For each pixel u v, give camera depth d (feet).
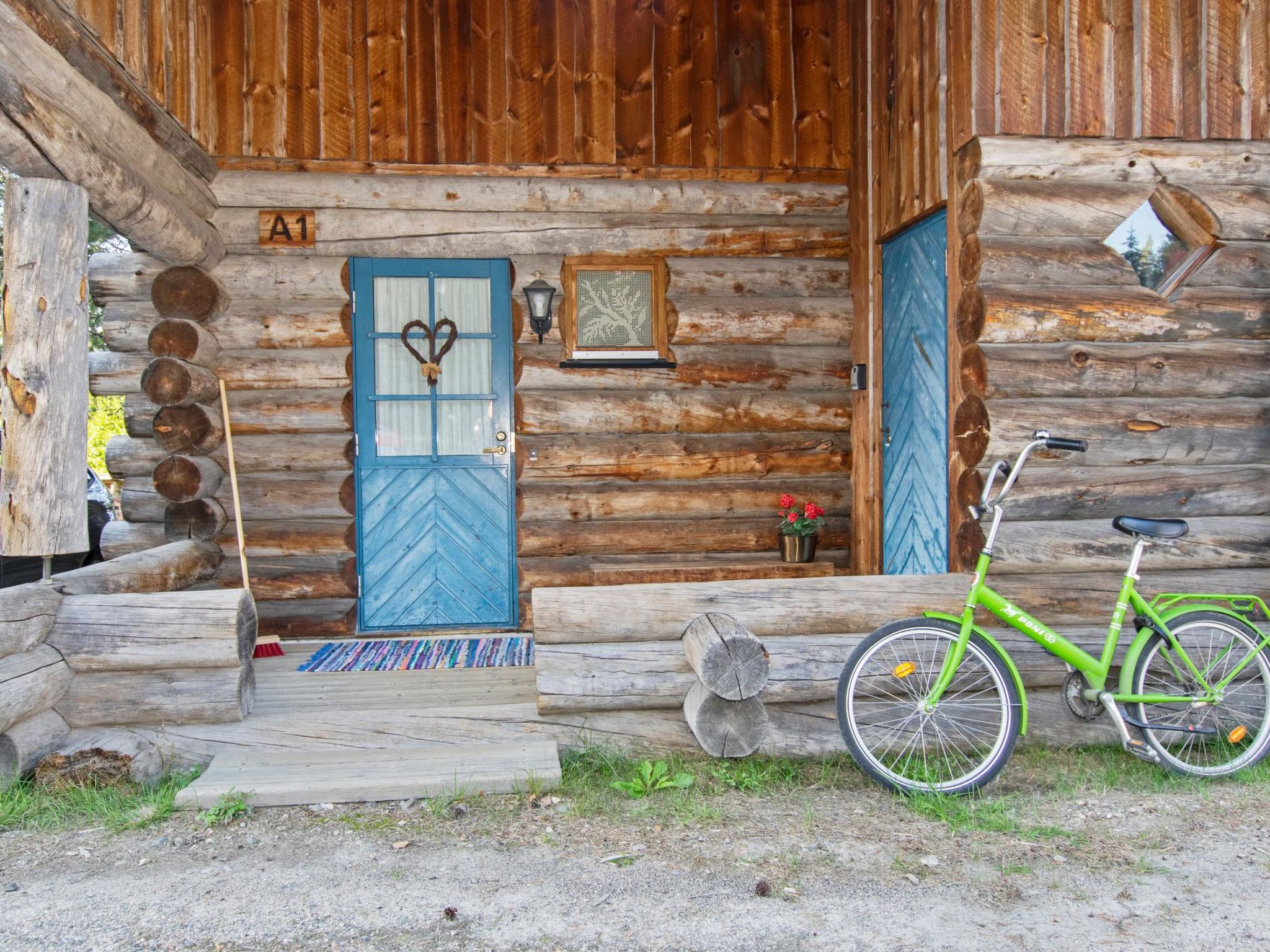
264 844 10.43
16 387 11.66
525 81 20.53
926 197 16.44
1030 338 13.98
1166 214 14.60
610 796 11.73
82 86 12.81
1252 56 14.71
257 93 19.83
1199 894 9.23
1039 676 13.47
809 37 21.24
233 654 12.84
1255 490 14.64
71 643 12.55
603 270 20.83
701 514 21.22
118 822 10.85
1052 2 14.21
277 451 20.15
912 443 18.20
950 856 10.08
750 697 12.26
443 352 20.54
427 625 20.79
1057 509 14.17
